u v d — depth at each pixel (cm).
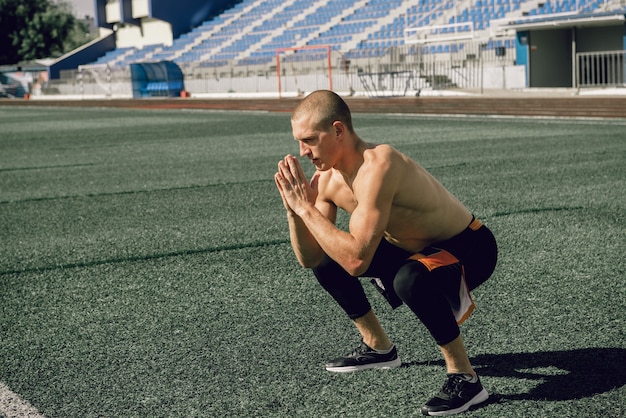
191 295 434
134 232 611
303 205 278
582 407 277
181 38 4266
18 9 6203
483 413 275
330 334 363
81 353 349
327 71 2978
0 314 411
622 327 359
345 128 270
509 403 283
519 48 2472
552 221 591
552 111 1616
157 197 783
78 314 407
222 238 575
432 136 1276
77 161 1150
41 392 306
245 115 2180
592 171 822
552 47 2502
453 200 291
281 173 281
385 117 1786
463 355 280
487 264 294
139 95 3769
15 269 505
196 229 612
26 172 1034
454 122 1557
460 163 927
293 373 318
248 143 1337
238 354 341
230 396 297
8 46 6228
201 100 3059
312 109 267
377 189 266
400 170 269
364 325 315
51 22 6319
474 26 2812
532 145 1084
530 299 406
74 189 862
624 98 1727
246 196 767
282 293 432
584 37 2473
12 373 328
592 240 528
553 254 495
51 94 4331
